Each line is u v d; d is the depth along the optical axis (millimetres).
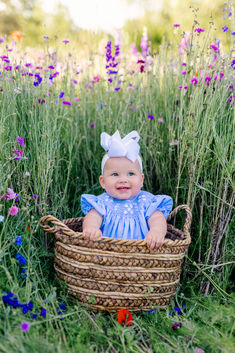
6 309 1596
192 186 2197
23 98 2271
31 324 1520
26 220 2057
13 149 2012
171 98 2719
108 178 2119
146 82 2873
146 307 1899
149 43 2953
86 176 2709
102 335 1632
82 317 1780
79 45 3488
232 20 2232
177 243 1874
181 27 2543
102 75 3104
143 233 2082
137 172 2137
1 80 2172
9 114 2053
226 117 2146
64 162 2609
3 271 1777
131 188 2121
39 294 1819
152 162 2672
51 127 2318
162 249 1845
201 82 2156
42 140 2166
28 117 2256
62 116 2359
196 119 2123
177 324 1768
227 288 2230
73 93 2816
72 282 1891
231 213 2182
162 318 1831
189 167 2197
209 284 2148
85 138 2729
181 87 2381
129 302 1863
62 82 2730
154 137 2568
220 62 2180
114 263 1809
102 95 2924
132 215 2109
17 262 1932
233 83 2244
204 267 2191
